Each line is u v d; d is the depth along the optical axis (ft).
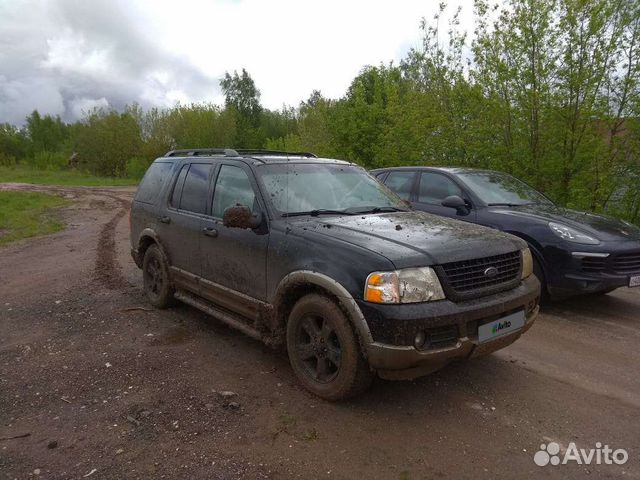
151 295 19.43
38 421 11.10
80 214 56.39
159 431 10.62
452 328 10.73
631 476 9.21
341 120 71.36
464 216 21.49
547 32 33.12
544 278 19.07
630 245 18.08
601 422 11.03
